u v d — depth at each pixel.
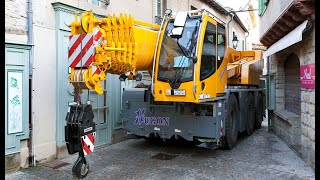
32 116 6.92
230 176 6.50
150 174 6.61
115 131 9.53
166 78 6.98
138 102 8.58
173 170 6.90
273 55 11.41
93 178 6.33
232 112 9.21
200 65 6.91
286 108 10.73
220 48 8.22
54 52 7.46
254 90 11.80
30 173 6.49
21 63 6.61
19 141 6.61
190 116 7.98
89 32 5.53
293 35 7.25
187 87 6.81
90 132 5.37
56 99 7.53
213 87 7.60
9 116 6.37
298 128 8.86
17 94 6.52
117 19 5.89
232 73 10.10
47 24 7.27
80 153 5.23
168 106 8.16
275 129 11.52
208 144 8.53
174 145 9.33
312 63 6.73
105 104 9.08
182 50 6.91
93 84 5.41
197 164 7.38
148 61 7.04
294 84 9.69
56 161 7.34
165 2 13.16
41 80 7.13
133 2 10.58
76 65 5.48
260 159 7.82
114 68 5.92
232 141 8.98
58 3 7.38
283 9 8.09
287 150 8.80
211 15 7.72
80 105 5.32
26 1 6.74
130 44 6.12
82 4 8.13
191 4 15.71
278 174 6.62
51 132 7.41
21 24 6.64
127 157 7.96
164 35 7.18
